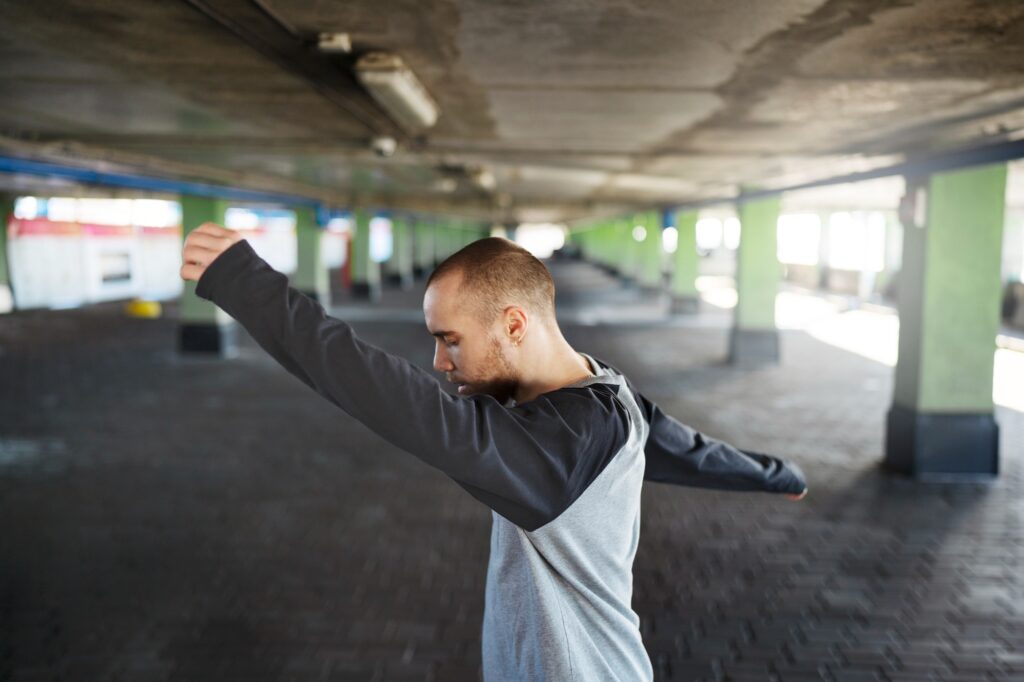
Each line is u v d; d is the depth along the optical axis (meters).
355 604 3.75
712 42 2.97
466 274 1.05
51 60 3.59
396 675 3.14
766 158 7.06
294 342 0.90
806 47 3.01
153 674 3.12
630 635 1.11
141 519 4.89
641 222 22.31
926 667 3.27
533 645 1.04
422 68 3.60
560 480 0.95
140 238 24.28
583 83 3.85
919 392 5.82
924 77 3.53
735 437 7.13
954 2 2.39
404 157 8.08
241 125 5.68
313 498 5.35
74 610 3.65
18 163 6.56
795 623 3.63
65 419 7.54
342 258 39.31
